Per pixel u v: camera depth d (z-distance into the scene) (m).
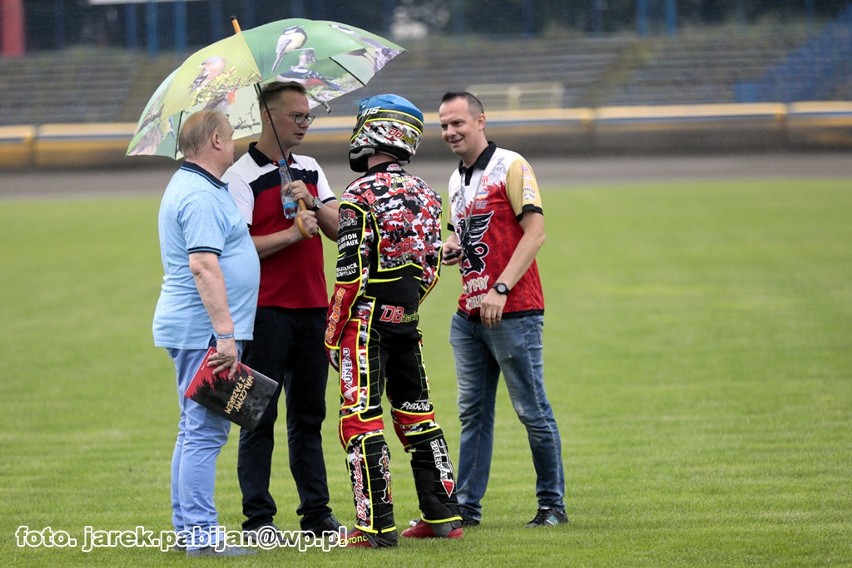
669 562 15.62
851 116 116.31
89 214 89.19
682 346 38.19
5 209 94.88
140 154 17.62
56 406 31.22
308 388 18.50
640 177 105.12
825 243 63.91
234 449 26.22
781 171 105.19
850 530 17.27
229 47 16.91
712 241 66.44
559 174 108.75
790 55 136.38
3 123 136.12
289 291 18.22
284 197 17.94
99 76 141.75
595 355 37.22
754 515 18.52
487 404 19.12
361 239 16.55
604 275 55.78
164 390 33.47
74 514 19.83
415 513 19.89
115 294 53.31
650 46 141.38
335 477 22.98
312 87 19.45
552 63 141.12
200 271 15.99
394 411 17.73
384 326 17.02
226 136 16.75
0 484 22.42
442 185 96.69
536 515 18.78
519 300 18.36
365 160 17.41
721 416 27.89
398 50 19.08
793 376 32.66
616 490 20.95
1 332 43.75
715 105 126.25
